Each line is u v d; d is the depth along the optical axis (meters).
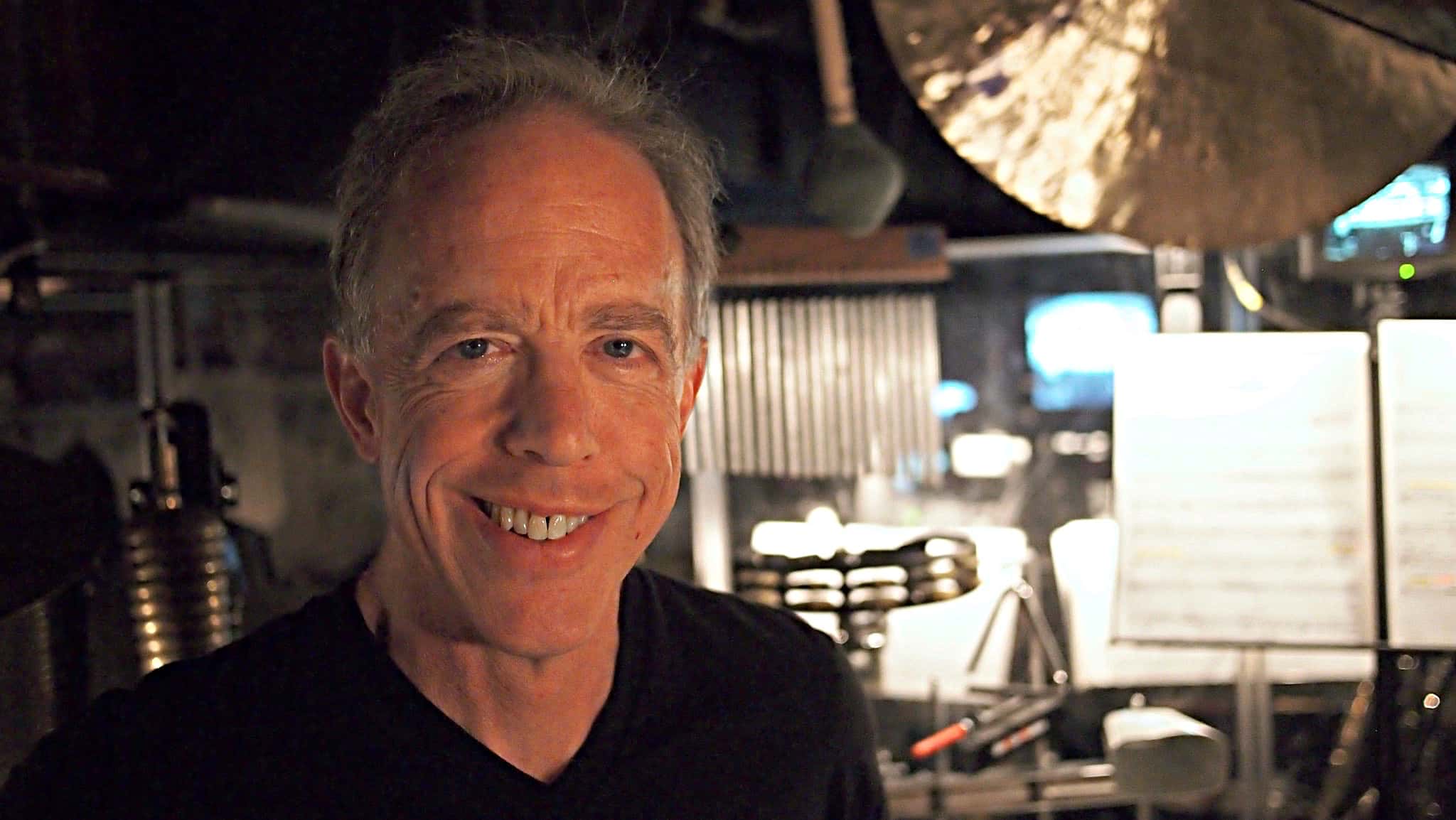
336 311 1.08
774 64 1.87
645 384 1.00
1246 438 1.74
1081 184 1.44
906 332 2.00
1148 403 1.77
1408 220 1.83
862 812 1.25
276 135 1.68
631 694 1.10
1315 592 1.71
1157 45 1.39
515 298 0.92
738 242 1.89
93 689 1.57
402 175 0.98
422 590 1.03
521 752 1.05
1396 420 1.65
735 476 2.40
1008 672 2.18
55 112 1.54
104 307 2.36
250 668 1.05
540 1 1.66
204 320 2.64
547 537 0.97
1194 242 1.45
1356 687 2.36
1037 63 1.41
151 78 1.61
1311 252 1.88
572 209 0.94
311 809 0.99
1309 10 1.35
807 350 2.00
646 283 0.97
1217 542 1.74
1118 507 1.78
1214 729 2.31
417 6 1.66
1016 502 2.57
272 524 2.74
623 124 1.00
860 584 1.86
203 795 0.99
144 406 2.04
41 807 0.98
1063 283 2.56
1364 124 1.39
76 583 1.53
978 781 1.97
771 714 1.16
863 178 1.59
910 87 1.43
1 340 2.37
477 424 0.94
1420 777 1.92
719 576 2.18
